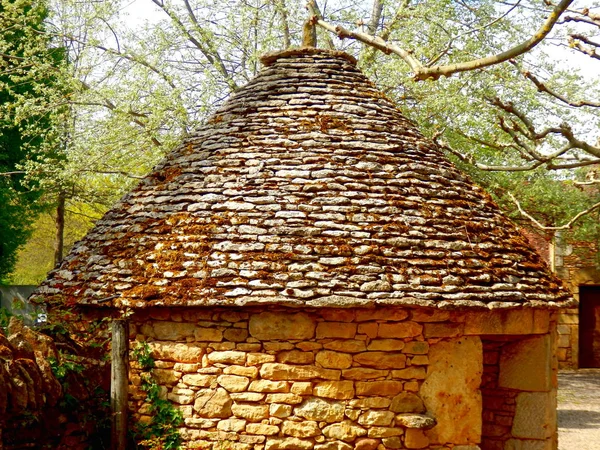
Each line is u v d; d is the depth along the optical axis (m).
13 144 17.67
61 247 19.41
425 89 13.46
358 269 6.57
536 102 12.91
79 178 14.45
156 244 7.02
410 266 6.72
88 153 13.73
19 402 5.79
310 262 6.60
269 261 6.61
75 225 25.31
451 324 6.83
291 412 6.61
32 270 25.91
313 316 6.64
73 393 6.56
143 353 6.96
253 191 7.12
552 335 7.85
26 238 21.00
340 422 6.59
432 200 7.34
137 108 13.55
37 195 17.94
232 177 7.30
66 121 14.74
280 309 6.64
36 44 14.81
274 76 8.23
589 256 19.61
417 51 13.16
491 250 7.25
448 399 6.81
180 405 6.81
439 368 6.80
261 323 6.67
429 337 6.77
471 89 13.66
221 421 6.69
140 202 7.62
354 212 6.96
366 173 7.29
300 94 7.95
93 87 13.86
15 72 15.77
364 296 6.41
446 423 6.79
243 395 6.66
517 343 7.80
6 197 16.86
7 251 19.64
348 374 6.61
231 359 6.71
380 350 6.66
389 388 6.66
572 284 19.73
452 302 6.56
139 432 6.85
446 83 13.52
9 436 5.73
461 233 7.18
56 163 14.66
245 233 6.83
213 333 6.76
